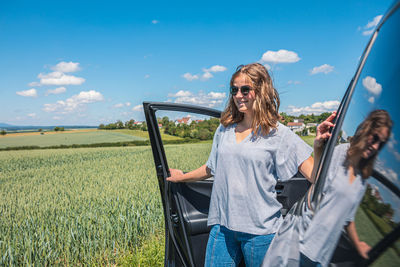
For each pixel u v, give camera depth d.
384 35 0.75
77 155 27.48
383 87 0.66
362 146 0.66
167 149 2.88
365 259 0.55
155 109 2.15
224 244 1.64
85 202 6.30
